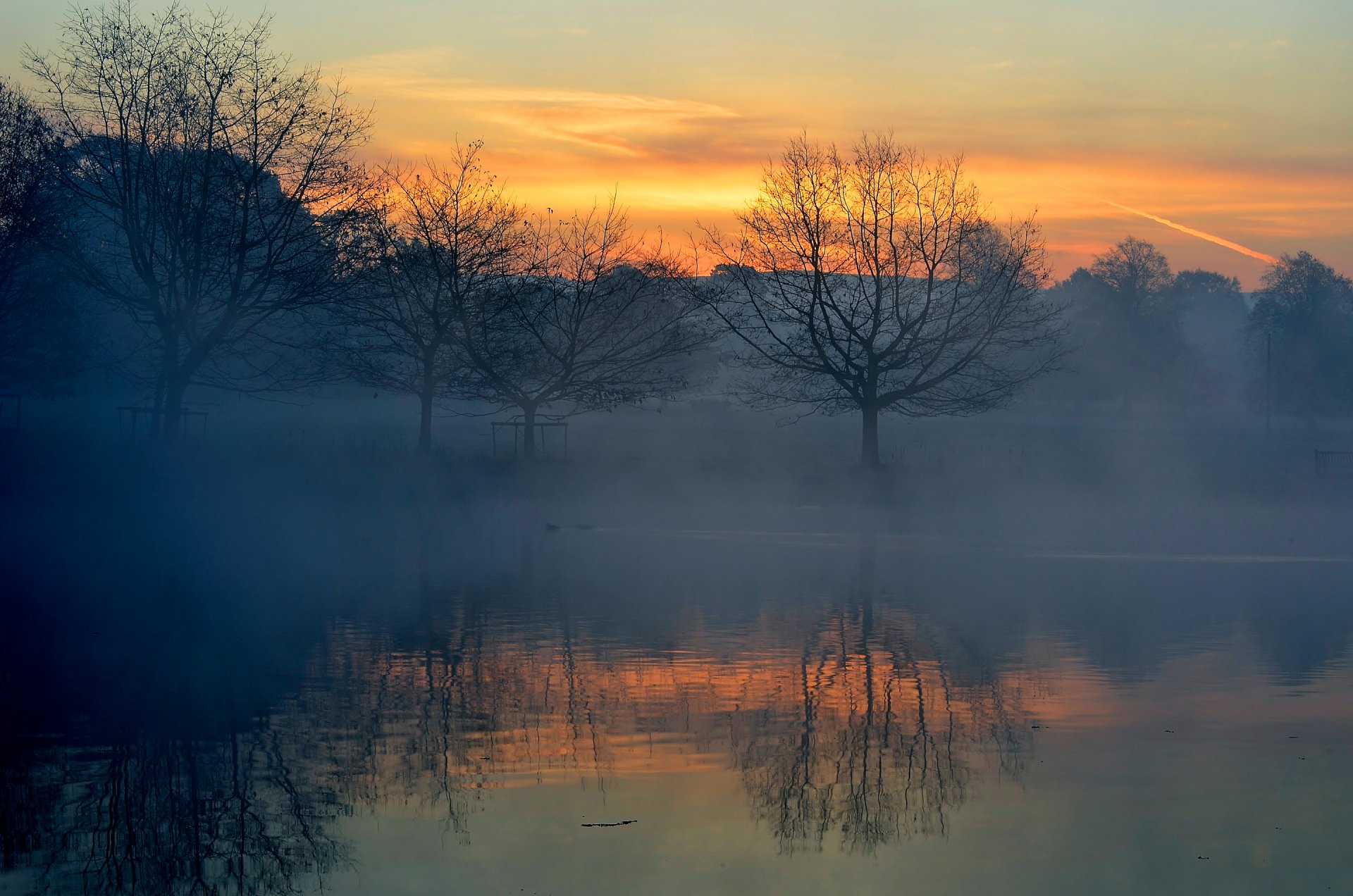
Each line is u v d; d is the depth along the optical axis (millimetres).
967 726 12453
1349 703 13328
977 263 46844
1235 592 22578
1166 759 11180
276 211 39344
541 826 9469
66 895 8172
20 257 36625
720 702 13602
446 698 13758
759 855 8812
